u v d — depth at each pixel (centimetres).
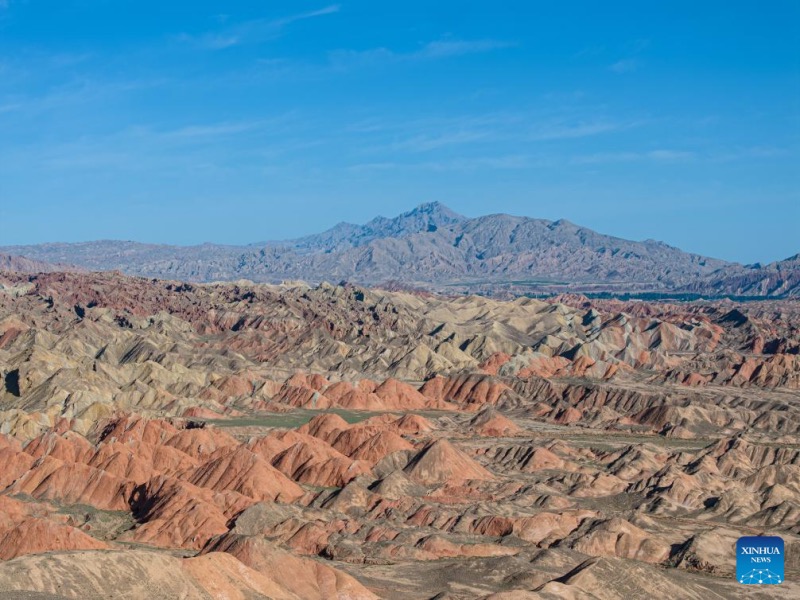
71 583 14950
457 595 17275
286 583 17338
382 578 18688
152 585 15425
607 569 17612
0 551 19688
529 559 19575
